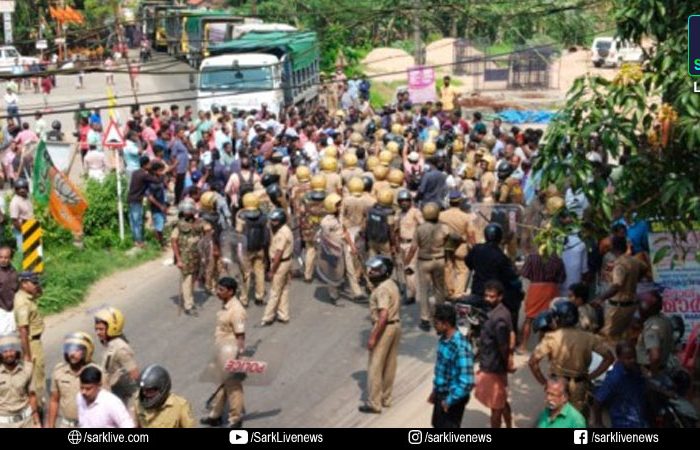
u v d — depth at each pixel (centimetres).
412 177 2011
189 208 1581
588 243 1112
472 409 1177
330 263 1630
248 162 1994
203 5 5522
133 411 903
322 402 1239
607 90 993
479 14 4147
